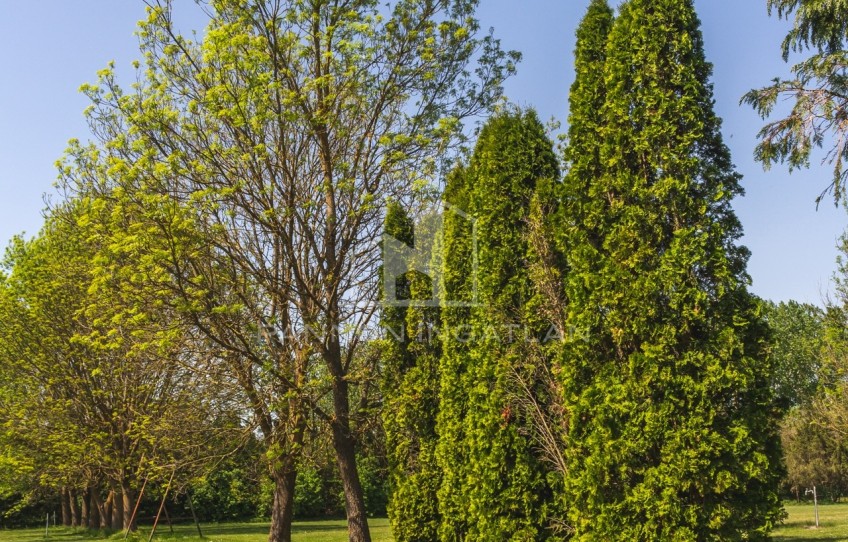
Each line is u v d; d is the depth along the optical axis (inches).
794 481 1578.5
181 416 592.7
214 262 576.4
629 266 347.9
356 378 580.1
